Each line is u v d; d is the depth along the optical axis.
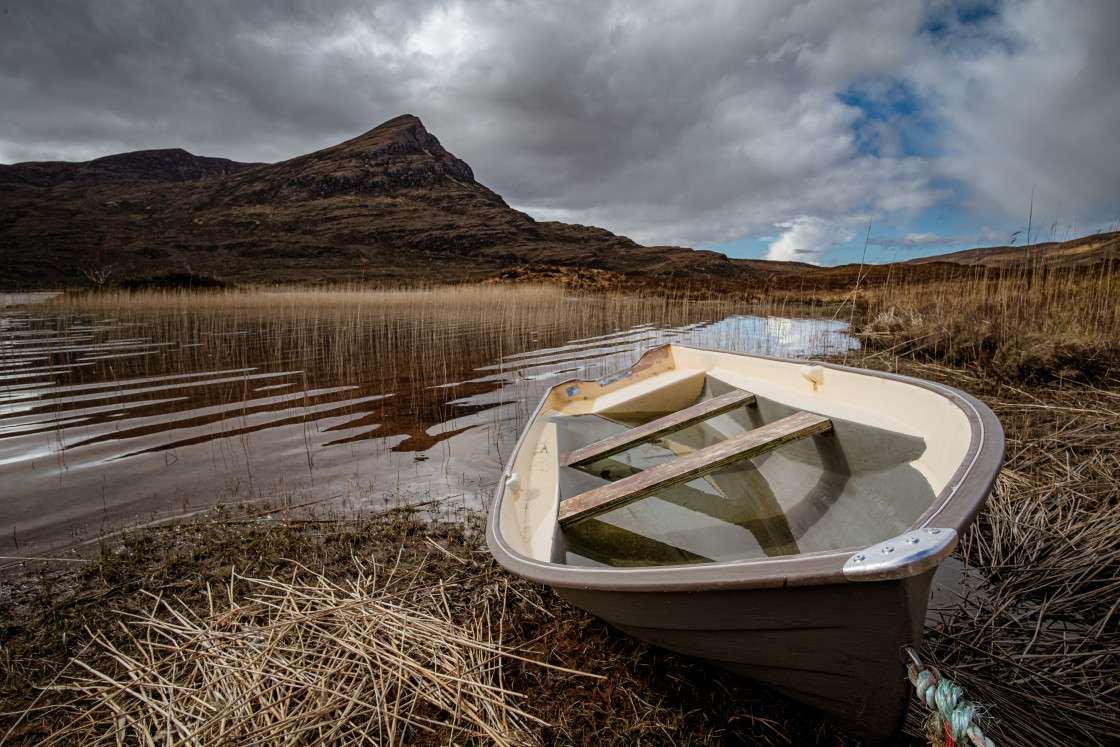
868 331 10.30
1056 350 6.36
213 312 17.81
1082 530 3.28
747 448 2.85
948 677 2.37
